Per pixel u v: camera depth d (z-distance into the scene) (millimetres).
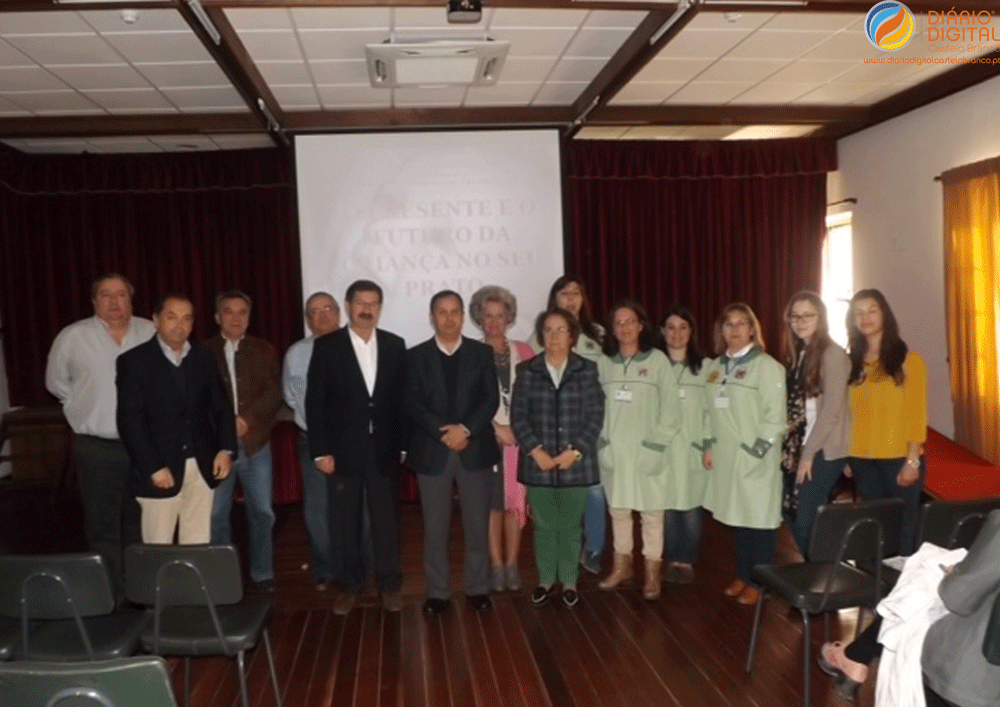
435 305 3660
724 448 3688
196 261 6766
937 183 5758
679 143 7031
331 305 4133
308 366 3779
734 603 3865
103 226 6711
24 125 5707
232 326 4090
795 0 3758
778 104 6176
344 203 6035
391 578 3812
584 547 4582
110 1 3488
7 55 4371
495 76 4816
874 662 3191
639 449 3863
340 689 3111
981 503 2783
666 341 4051
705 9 3799
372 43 4402
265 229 6816
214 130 5883
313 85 5254
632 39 4422
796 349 3672
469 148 6090
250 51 4488
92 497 3760
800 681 3088
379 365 3693
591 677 3150
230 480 4000
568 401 3717
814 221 7137
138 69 4715
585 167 6930
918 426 3562
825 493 3572
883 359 3572
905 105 5836
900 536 2848
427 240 6090
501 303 4047
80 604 2465
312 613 3902
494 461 3775
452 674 3207
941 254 5754
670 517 4160
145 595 2561
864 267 6734
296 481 6727
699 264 7152
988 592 1972
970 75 5105
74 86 5020
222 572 2525
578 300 4262
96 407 3709
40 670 1745
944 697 2057
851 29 4398
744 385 3627
